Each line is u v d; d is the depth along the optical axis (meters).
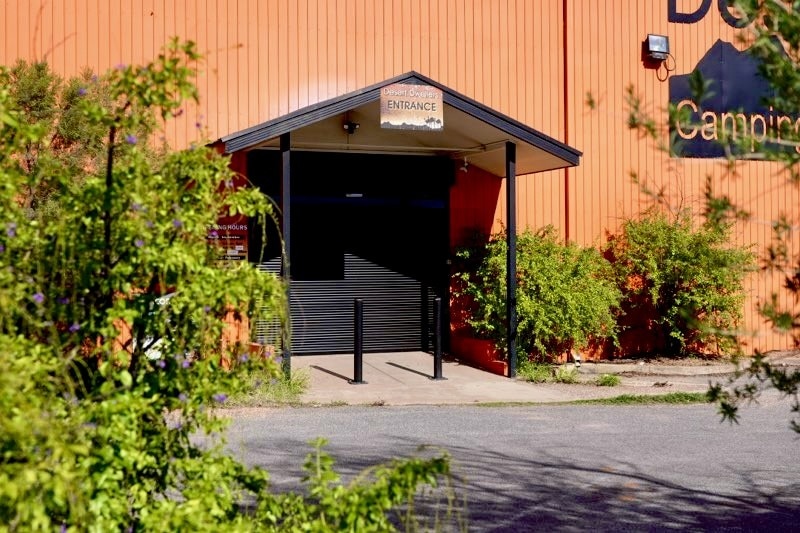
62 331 3.68
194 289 3.52
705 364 14.87
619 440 9.06
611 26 15.94
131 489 3.39
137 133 4.01
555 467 7.77
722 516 6.30
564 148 12.92
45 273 3.58
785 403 11.80
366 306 15.08
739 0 3.31
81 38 12.97
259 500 3.81
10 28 12.64
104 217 3.62
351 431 9.27
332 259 14.88
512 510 6.35
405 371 13.58
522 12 15.46
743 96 16.52
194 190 3.83
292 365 13.78
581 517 6.20
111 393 3.38
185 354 3.73
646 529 5.94
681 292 15.30
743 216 3.58
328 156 14.73
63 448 2.69
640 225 15.45
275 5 14.01
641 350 15.89
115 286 3.53
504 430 9.51
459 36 15.05
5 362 2.79
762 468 7.86
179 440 3.81
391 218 15.21
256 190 3.98
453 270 15.20
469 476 7.35
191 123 13.48
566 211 15.66
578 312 13.88
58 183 4.09
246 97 13.81
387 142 14.44
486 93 15.20
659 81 16.23
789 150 3.53
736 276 14.85
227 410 10.31
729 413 3.84
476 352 14.48
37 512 2.66
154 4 13.34
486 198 15.44
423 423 9.84
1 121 3.41
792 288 3.69
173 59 3.57
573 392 12.38
